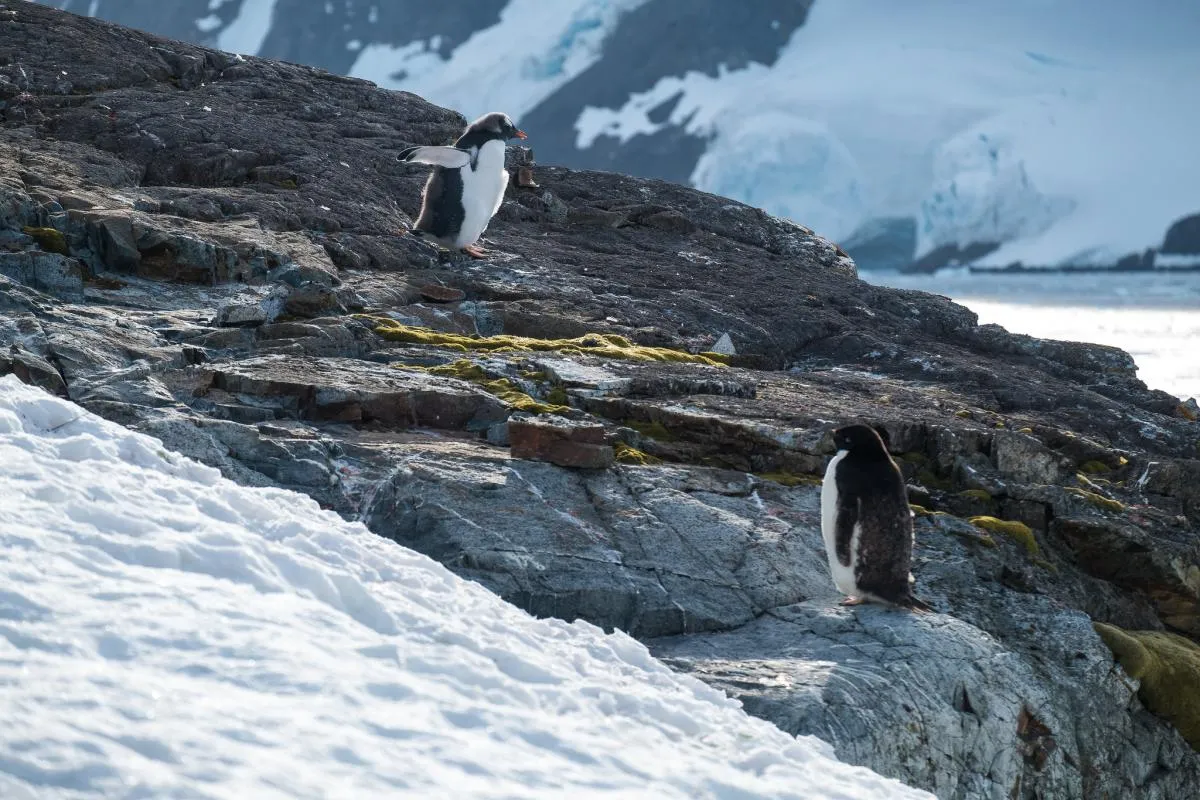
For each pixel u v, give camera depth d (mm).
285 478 32812
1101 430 54438
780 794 19750
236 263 52062
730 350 58906
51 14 83250
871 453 31922
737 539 33844
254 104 80438
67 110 70562
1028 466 44094
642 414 42281
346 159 74250
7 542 20688
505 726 19219
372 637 21172
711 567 32500
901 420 43781
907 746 27125
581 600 29844
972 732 29172
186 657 18219
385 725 17859
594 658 24734
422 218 63250
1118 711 34406
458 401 39562
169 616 19453
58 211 51625
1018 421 49906
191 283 50750
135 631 18562
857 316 67688
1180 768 35625
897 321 68500
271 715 17078
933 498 41750
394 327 49594
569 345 51375
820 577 33656
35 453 26172
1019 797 30734
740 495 37125
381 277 57594
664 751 20391
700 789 19125
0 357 34469
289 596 21984
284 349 43594
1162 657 36562
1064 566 40531
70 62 76188
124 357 38875
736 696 26188
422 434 38469
